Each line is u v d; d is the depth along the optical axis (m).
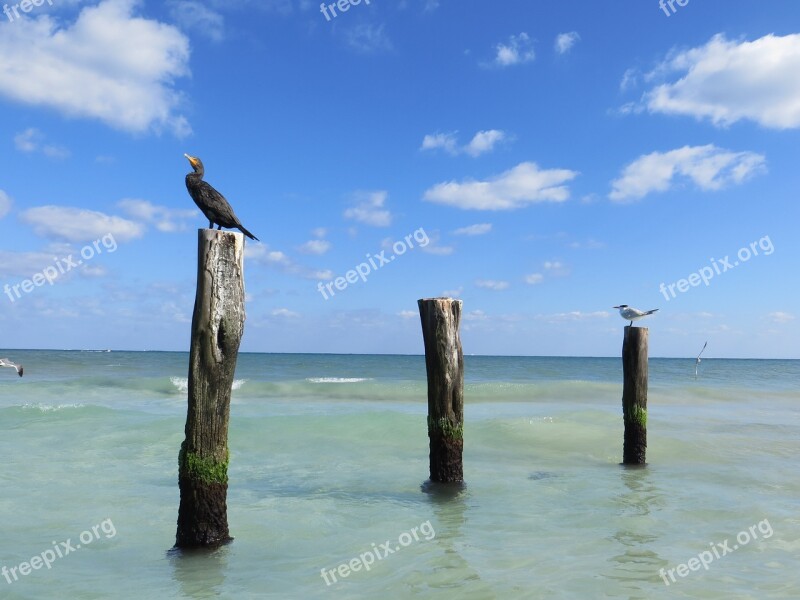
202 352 6.72
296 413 20.38
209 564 6.70
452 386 10.45
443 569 6.50
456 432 10.49
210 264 6.61
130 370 42.22
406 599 5.72
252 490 10.24
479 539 7.58
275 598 5.79
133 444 13.89
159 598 5.81
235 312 6.74
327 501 9.49
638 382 12.80
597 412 19.86
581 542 7.45
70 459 12.30
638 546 7.30
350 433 15.93
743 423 19.14
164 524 8.17
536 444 15.17
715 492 10.16
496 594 5.81
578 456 13.90
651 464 12.88
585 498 9.72
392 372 48.47
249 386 31.30
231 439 15.02
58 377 34.59
